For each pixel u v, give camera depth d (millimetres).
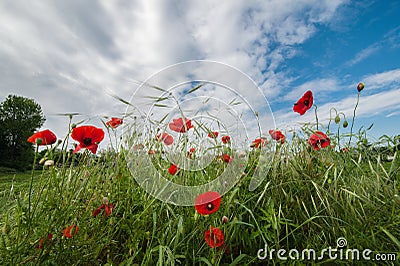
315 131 1738
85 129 1206
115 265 1154
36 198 1126
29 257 982
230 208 1316
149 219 1319
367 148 1812
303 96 1777
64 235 1054
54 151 1159
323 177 1513
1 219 1251
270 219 1188
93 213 1203
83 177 1401
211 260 1061
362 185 1430
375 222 1184
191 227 1263
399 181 1528
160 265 936
